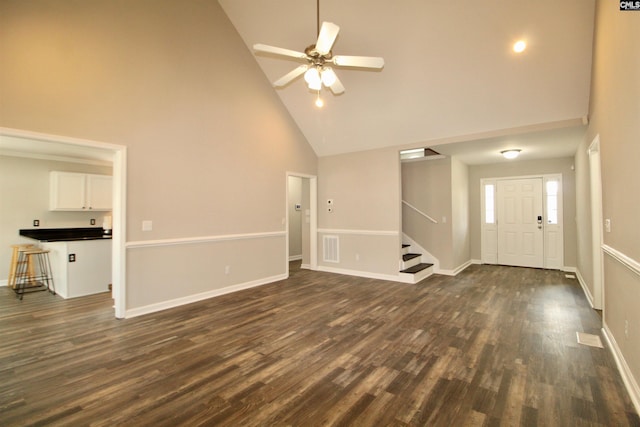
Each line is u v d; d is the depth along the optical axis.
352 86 4.66
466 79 3.91
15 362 2.57
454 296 4.52
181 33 4.15
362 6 3.65
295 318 3.61
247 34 4.82
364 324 3.41
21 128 2.89
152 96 3.85
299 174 6.10
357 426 1.79
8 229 5.27
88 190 5.92
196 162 4.32
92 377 2.33
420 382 2.25
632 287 2.12
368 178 5.85
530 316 3.65
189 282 4.25
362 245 5.93
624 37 2.11
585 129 4.13
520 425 1.79
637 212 1.96
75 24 3.22
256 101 5.19
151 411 1.94
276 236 5.58
